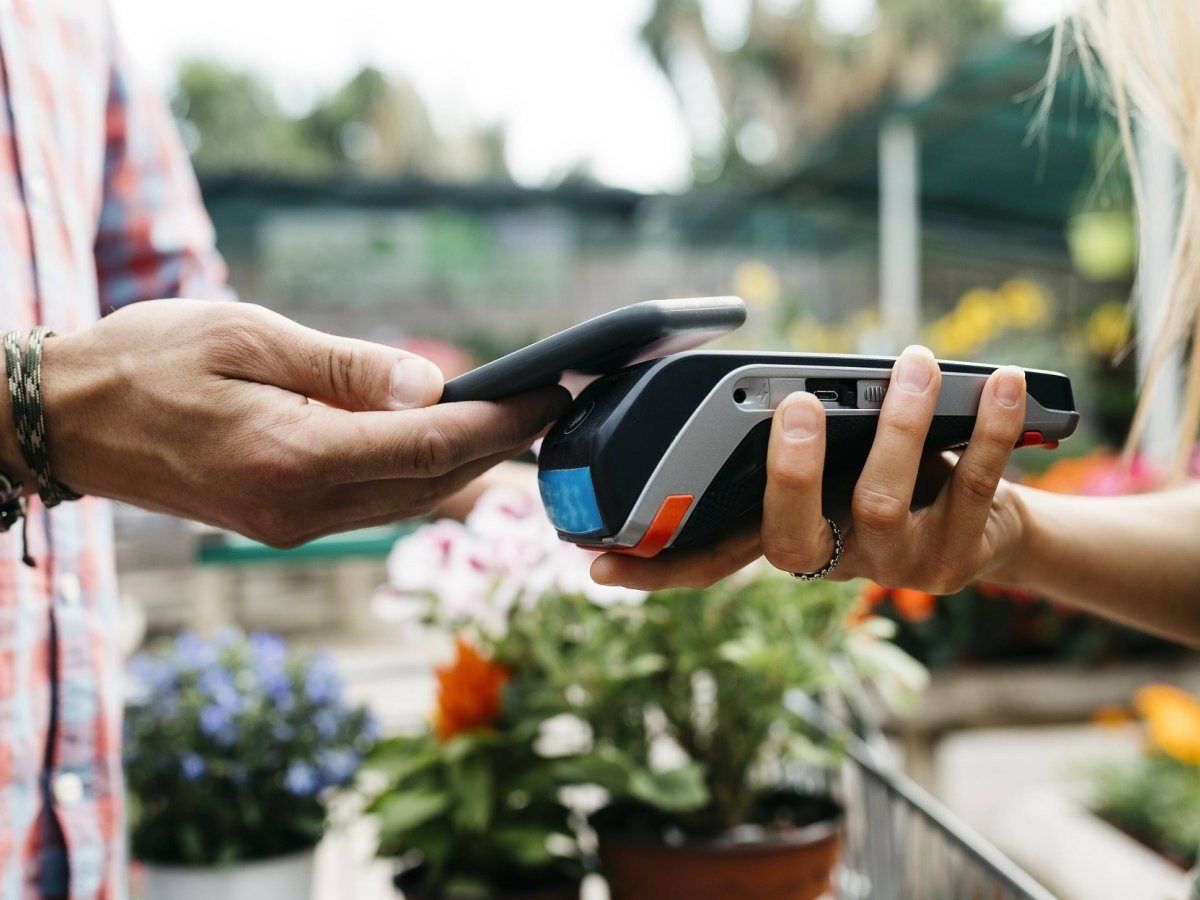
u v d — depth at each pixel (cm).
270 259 797
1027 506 68
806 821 108
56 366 59
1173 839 203
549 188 700
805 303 737
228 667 122
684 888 99
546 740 121
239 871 108
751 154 1600
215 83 1669
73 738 76
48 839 76
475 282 845
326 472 57
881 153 525
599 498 52
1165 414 285
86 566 78
